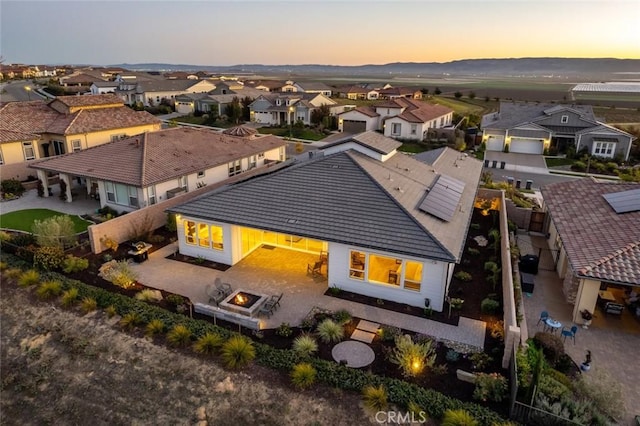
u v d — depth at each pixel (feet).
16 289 63.16
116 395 45.83
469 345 49.24
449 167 97.81
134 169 92.63
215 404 42.93
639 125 239.71
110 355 50.01
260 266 68.69
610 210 67.77
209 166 105.29
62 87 364.17
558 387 40.93
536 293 64.08
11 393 48.78
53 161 102.68
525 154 183.01
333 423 39.68
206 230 69.31
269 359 46.34
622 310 57.47
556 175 148.05
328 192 66.74
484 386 41.09
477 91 549.95
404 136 207.41
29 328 56.18
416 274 56.08
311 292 60.95
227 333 50.62
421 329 52.26
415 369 44.06
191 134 119.85
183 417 42.47
